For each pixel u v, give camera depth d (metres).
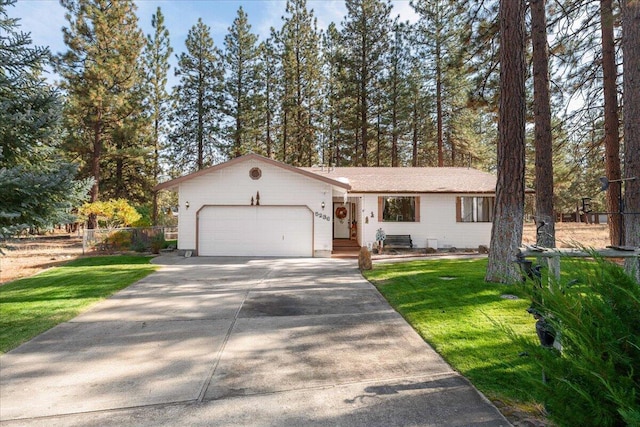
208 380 3.83
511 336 2.35
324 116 29.55
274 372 3.99
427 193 15.78
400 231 16.02
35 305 6.95
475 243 15.98
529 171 23.92
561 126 12.88
